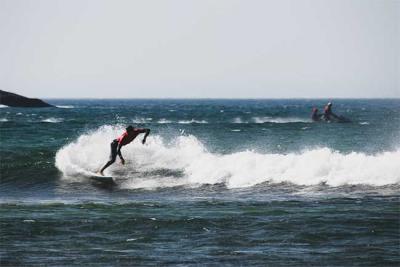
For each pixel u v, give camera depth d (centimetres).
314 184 7219
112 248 4672
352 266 4162
